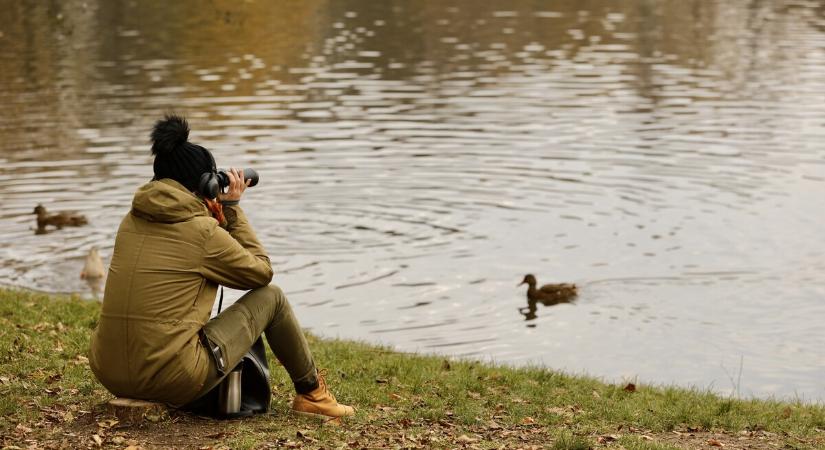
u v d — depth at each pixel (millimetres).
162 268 9531
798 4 79812
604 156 38094
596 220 31266
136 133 40875
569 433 11281
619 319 23781
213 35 64750
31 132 41031
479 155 38125
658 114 44625
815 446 11625
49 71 53750
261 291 10211
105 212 31750
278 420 10648
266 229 30016
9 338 14680
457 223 30875
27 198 32906
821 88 49719
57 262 27266
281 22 69938
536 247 28938
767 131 41781
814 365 21094
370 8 77062
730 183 34938
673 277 26547
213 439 9883
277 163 36844
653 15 74188
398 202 32812
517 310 24391
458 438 10648
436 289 25688
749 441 11719
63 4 75562
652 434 11828
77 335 15195
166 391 9711
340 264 27359
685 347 22016
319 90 49219
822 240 29328
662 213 31906
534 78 52062
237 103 46469
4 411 10766
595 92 48812
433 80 51406
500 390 13953
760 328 23297
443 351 21625
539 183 34938
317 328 22891
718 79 52000
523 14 74000
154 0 78312
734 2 81562
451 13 74500
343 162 37094
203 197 9992
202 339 9766
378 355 16375
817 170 36469
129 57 57375
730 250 28594
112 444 9680
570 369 20641
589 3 80250
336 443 10117
